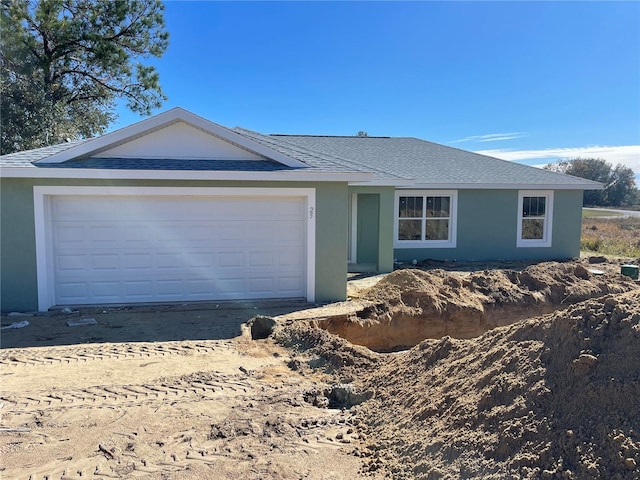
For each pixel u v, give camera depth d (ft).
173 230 33.91
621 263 60.85
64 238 32.60
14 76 69.77
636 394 11.67
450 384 16.22
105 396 18.24
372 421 16.17
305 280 35.40
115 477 12.78
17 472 12.98
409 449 13.71
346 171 33.88
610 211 192.24
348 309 32.96
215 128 34.58
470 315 37.73
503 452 12.11
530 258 61.72
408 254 58.65
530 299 40.83
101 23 77.66
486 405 13.92
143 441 14.70
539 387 13.34
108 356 23.16
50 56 74.90
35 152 34.40
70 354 23.39
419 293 37.27
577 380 12.87
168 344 25.17
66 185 31.55
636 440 10.80
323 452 14.15
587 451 11.12
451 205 59.06
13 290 31.42
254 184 33.78
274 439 14.88
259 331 27.91
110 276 33.35
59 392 18.61
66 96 81.15
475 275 43.32
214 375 20.67
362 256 58.75
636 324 13.38
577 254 63.00
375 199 57.47
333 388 18.58
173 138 34.76
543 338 15.23
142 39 82.79
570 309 15.37
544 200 61.72
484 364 16.16
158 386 19.34
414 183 51.85
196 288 34.47
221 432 15.26
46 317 30.32
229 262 34.76
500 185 58.80
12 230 31.22
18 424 15.78
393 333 34.86
